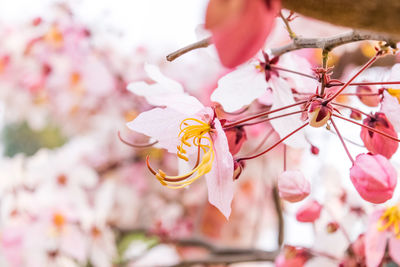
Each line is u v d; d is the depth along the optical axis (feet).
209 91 2.54
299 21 1.48
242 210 3.28
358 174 1.08
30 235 2.44
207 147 1.11
